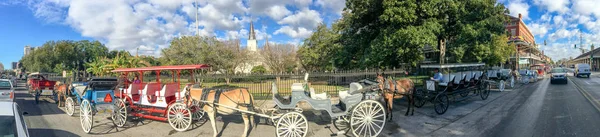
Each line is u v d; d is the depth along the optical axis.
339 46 27.91
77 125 9.24
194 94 8.05
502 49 28.88
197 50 30.28
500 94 16.83
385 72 17.56
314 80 19.66
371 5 19.67
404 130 8.06
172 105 8.15
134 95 9.41
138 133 8.02
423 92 11.59
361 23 21.75
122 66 25.73
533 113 10.18
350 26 23.20
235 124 8.98
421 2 18.12
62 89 13.52
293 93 7.23
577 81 28.33
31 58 54.09
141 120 9.66
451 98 13.30
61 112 11.94
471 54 21.69
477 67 17.31
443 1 18.31
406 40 17.47
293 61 42.91
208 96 7.72
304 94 7.24
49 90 15.33
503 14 21.61
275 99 7.37
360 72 16.27
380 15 19.03
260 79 19.02
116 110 8.68
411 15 17.45
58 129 8.64
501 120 9.13
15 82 32.50
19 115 4.69
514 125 8.39
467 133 7.63
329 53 32.84
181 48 30.48
